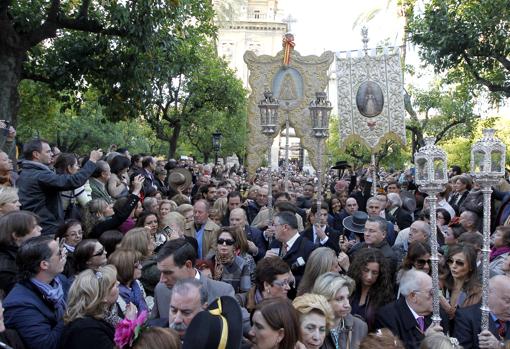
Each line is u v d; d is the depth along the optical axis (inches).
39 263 169.0
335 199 474.6
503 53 605.9
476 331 189.9
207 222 316.2
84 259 205.6
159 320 187.9
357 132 550.3
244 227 304.2
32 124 1003.3
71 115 1195.3
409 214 423.2
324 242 321.7
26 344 160.9
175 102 1041.5
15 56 493.7
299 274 259.8
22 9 510.3
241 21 3348.9
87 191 323.6
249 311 200.7
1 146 342.3
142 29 528.7
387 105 545.6
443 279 236.4
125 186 369.4
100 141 1290.6
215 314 114.2
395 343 140.9
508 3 563.8
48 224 265.4
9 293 170.7
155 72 589.9
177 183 451.5
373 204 344.5
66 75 599.5
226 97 1095.6
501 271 229.5
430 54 630.5
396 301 196.1
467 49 603.5
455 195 450.6
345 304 174.7
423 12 645.3
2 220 191.8
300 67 587.8
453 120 1127.0
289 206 337.4
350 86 552.4
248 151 596.1
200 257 307.7
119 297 192.1
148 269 233.6
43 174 263.6
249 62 593.3
